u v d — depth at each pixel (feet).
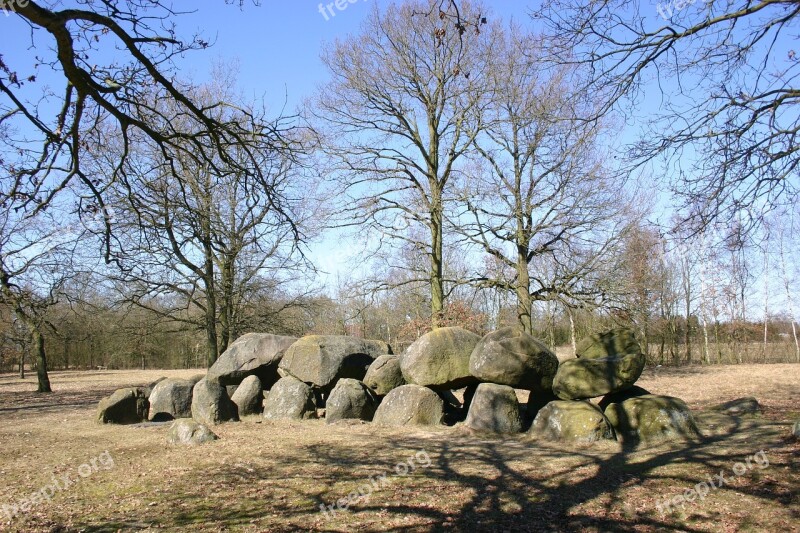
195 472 27.35
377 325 111.04
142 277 59.88
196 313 78.89
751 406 38.58
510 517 20.75
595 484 24.12
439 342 39.83
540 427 33.68
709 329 122.01
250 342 48.39
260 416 44.39
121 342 72.02
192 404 42.39
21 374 119.55
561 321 94.22
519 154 64.95
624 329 37.65
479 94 59.98
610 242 63.67
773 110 20.70
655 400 32.68
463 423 37.09
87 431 40.86
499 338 37.68
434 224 68.13
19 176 18.35
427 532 19.51
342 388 41.60
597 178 59.93
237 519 20.83
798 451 26.76
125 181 20.88
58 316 86.53
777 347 121.80
